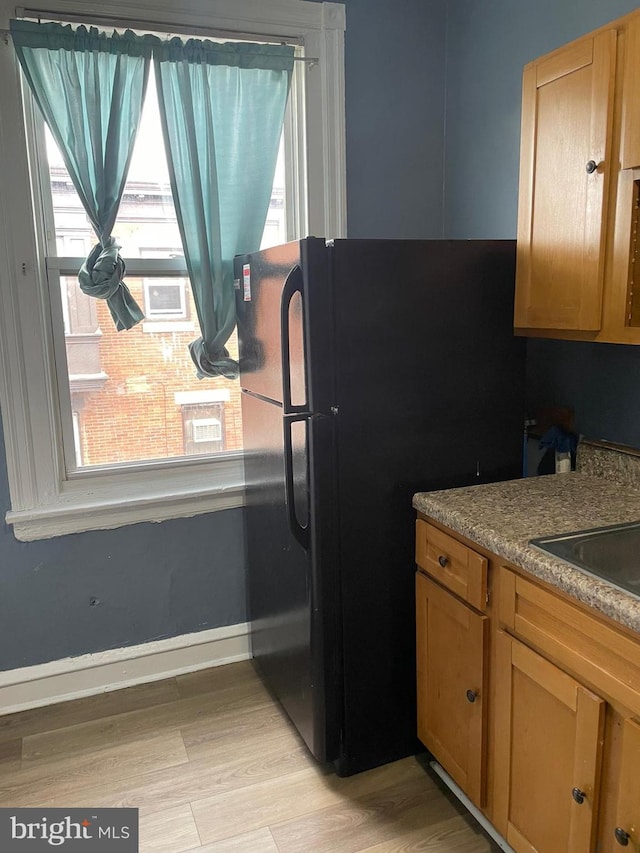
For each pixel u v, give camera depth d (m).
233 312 2.50
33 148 2.27
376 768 2.12
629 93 1.50
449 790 2.03
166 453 2.62
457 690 1.82
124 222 2.41
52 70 2.18
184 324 2.54
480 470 2.08
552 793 1.50
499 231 2.46
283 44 2.43
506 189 2.40
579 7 2.02
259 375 2.25
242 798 2.01
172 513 2.58
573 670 1.41
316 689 2.01
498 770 1.69
